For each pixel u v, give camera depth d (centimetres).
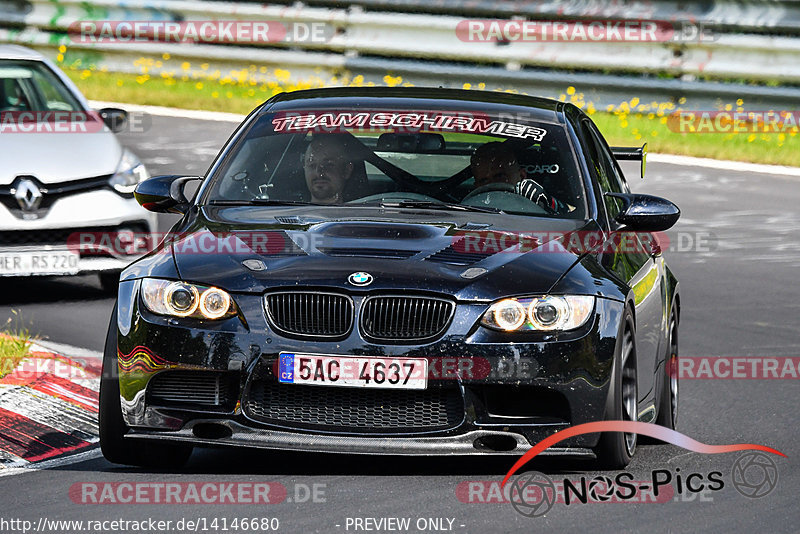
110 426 2120
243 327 2055
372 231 2241
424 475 2120
